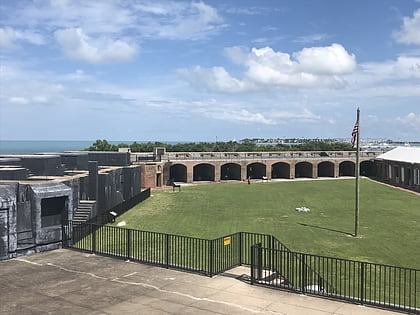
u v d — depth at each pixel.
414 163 55.06
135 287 13.01
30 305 11.64
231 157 65.69
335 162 73.31
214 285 13.16
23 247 17.34
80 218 25.78
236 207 38.50
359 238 25.84
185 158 62.25
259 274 13.48
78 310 11.28
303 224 30.42
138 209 36.75
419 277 17.61
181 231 27.39
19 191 17.89
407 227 29.42
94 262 15.83
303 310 11.22
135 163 54.94
